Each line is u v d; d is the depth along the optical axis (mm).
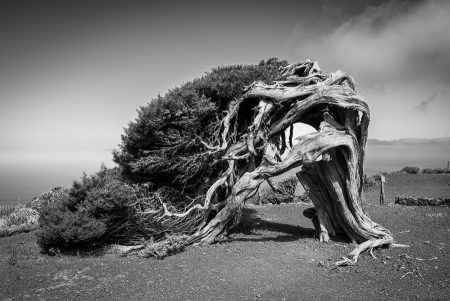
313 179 13562
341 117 13258
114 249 13000
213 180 15352
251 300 8492
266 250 12273
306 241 13336
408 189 28547
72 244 12742
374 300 8312
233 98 14695
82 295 8969
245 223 16922
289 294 8773
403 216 16438
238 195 13328
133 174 15266
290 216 18766
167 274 10180
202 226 13992
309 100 12914
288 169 12906
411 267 10070
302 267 10602
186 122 13461
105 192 13195
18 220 19516
